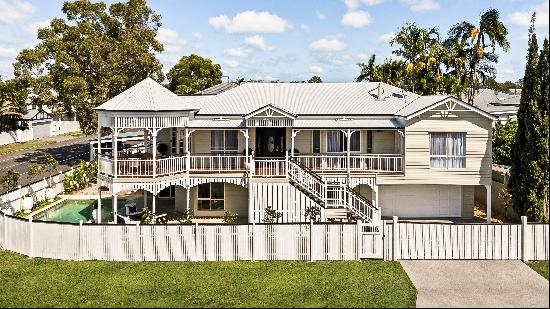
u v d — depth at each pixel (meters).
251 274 16.92
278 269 17.38
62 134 92.38
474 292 15.22
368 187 27.70
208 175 25.48
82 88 46.09
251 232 18.22
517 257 18.11
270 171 24.55
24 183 36.97
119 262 18.17
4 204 25.33
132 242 18.23
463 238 18.11
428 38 48.78
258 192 24.36
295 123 26.53
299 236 18.28
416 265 17.66
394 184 26.12
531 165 21.89
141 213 25.50
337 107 28.19
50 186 31.89
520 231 18.05
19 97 73.38
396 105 28.34
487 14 45.69
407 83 50.38
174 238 18.22
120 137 48.09
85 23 48.47
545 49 21.59
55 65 47.16
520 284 15.83
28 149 63.97
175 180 25.03
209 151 27.92
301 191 24.16
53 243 18.66
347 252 18.27
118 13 51.22
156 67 50.22
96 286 15.98
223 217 27.02
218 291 15.51
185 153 26.17
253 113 25.45
